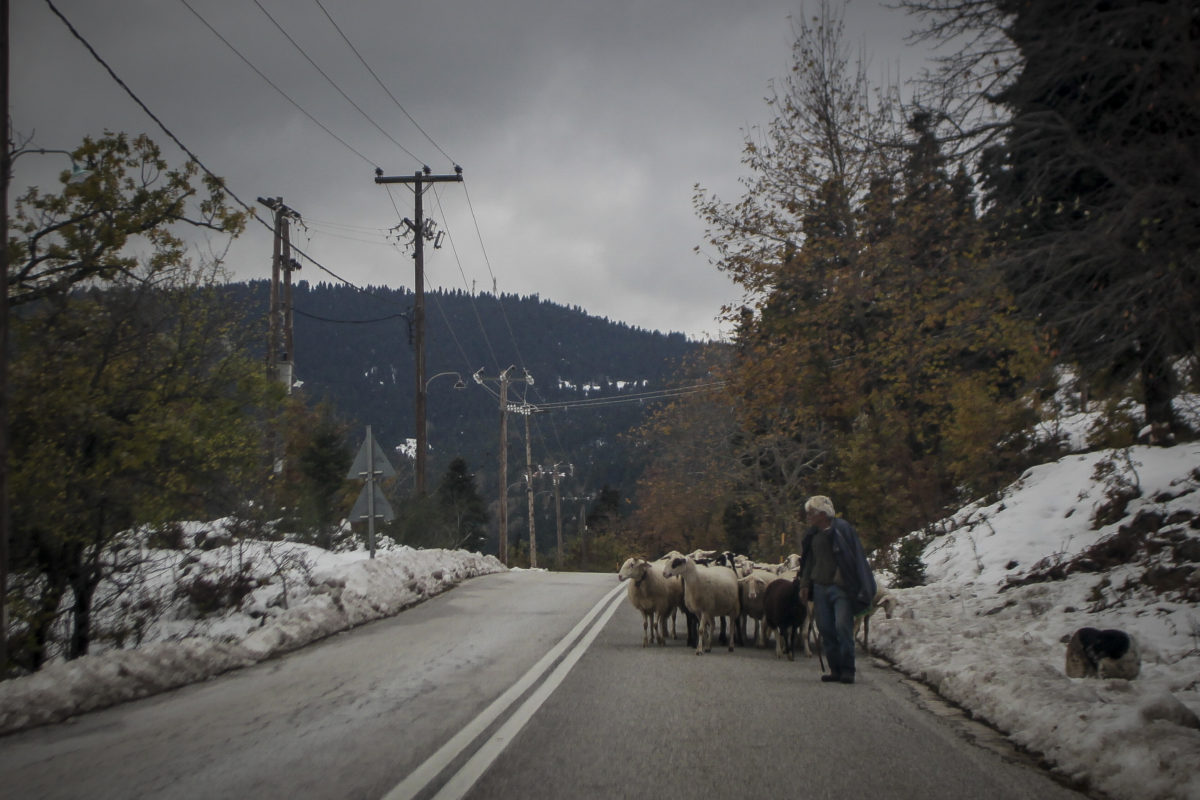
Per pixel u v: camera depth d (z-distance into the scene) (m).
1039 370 11.46
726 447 45.59
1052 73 9.41
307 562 17.86
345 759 6.45
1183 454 17.86
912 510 23.00
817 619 9.98
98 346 12.59
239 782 5.91
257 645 11.62
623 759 6.43
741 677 9.98
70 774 6.24
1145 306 10.03
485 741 6.93
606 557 85.31
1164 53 8.56
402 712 8.03
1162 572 12.26
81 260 12.70
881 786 5.82
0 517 9.66
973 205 12.68
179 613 14.73
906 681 9.88
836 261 22.98
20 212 12.44
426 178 31.12
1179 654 9.41
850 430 24.73
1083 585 13.48
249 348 14.43
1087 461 20.88
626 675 9.98
